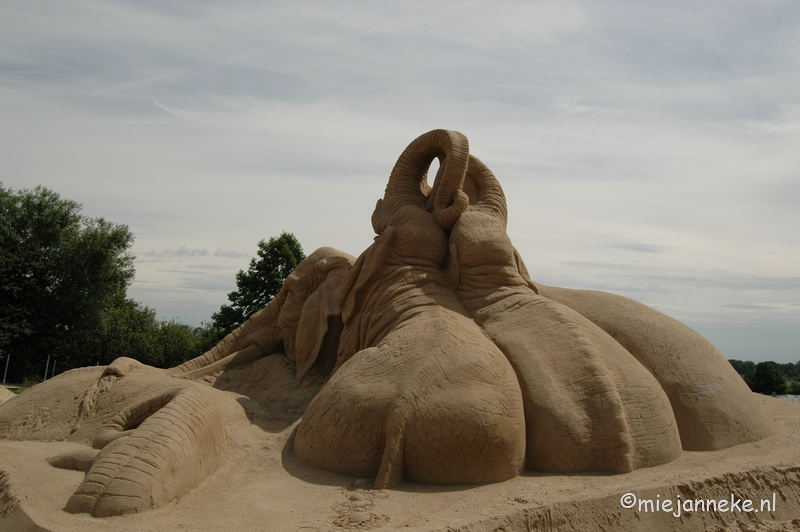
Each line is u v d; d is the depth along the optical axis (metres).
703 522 4.47
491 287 6.20
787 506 4.83
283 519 4.02
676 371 5.70
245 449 5.31
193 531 3.77
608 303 6.50
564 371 5.12
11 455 5.04
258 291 21.44
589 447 4.84
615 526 4.20
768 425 5.86
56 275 22.75
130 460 4.24
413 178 7.29
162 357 27.42
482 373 4.90
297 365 7.26
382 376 5.06
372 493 4.45
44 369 22.66
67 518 3.92
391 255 6.64
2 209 23.22
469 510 4.08
